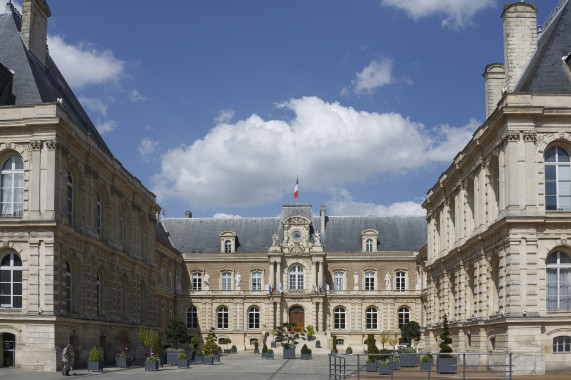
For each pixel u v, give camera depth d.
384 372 38.47
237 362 57.41
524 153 38.53
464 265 48.91
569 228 38.00
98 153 48.69
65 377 36.00
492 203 43.25
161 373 40.78
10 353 41.12
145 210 64.50
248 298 87.38
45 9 51.06
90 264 46.53
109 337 50.66
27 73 45.44
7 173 42.78
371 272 88.06
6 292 41.56
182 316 87.06
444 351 41.94
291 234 88.88
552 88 40.72
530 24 44.41
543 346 36.97
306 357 62.91
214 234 93.12
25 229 40.84
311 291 86.31
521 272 37.59
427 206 64.62
